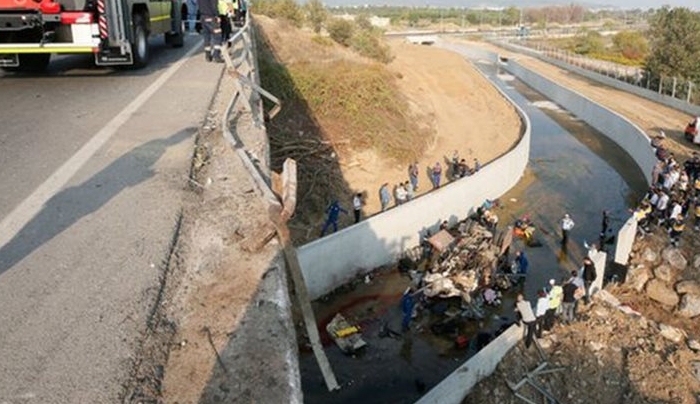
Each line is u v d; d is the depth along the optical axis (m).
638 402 13.32
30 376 3.66
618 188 27.14
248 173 6.90
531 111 43.59
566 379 13.77
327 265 17.20
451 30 125.44
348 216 21.25
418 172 25.91
